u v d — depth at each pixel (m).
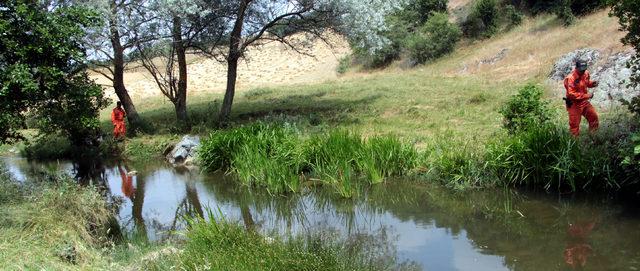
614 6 9.16
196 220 8.58
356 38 18.64
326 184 10.88
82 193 8.71
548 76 18.98
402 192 10.11
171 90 19.62
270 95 26.39
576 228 7.48
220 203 10.53
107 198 11.54
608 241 6.89
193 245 6.70
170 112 23.75
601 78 15.16
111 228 8.80
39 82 9.91
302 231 8.31
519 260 6.51
